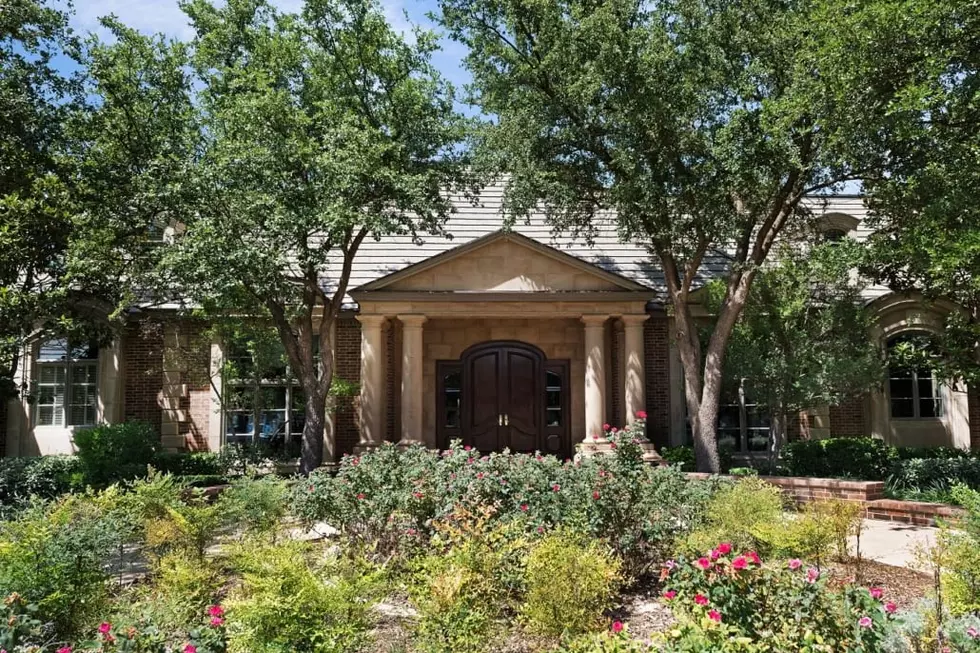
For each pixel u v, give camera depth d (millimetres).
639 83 13945
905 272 16266
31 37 15211
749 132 13875
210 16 15820
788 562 4879
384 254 20797
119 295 16375
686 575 5016
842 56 11766
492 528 7227
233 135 14883
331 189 14336
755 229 18312
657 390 19953
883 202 14914
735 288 15727
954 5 10836
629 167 14586
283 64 15609
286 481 9352
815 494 13328
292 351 16266
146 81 15883
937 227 11883
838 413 19906
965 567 5707
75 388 19078
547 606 5652
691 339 16141
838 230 20734
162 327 19188
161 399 19047
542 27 15039
